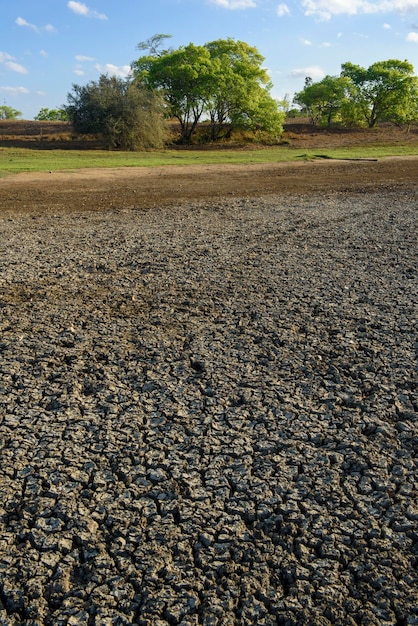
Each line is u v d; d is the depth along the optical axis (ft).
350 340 15.93
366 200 42.83
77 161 82.12
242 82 129.70
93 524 9.43
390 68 162.50
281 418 12.30
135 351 15.34
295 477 10.54
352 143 129.90
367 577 8.46
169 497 10.03
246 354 15.17
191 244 27.32
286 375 14.07
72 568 8.63
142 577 8.47
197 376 14.03
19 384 13.64
